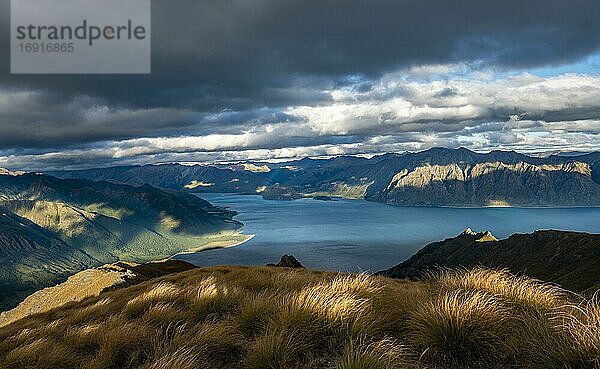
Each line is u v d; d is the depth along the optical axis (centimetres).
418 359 721
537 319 757
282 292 1232
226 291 1318
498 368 671
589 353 591
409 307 927
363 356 661
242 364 851
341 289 1061
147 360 950
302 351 816
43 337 1364
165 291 1529
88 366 993
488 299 820
